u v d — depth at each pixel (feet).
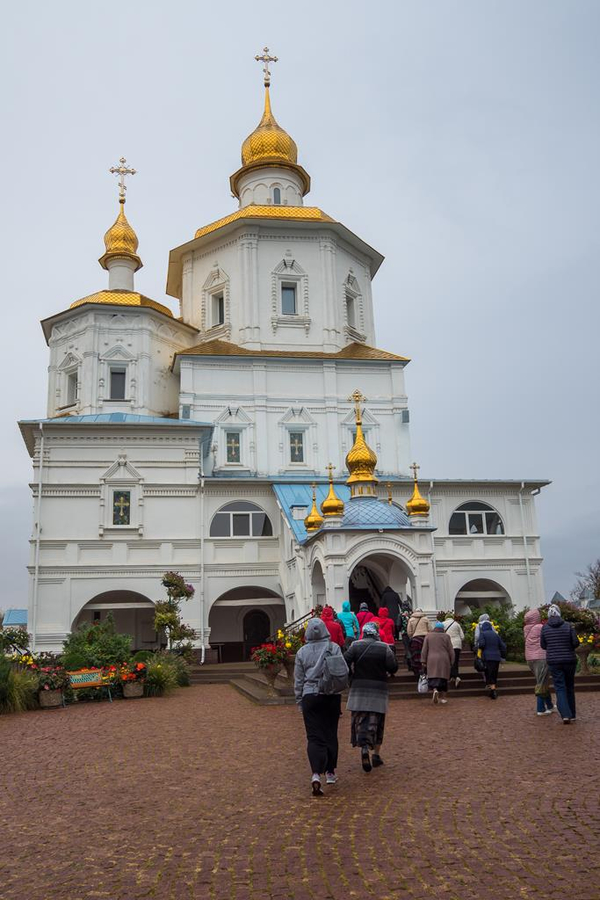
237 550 112.98
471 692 63.52
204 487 114.01
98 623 96.02
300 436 126.52
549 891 19.81
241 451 123.85
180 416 121.90
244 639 116.67
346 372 129.80
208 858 23.29
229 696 71.67
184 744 44.24
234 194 153.28
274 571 113.29
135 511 111.24
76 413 124.36
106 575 108.58
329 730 31.94
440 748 39.65
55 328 131.23
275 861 22.79
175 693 75.72
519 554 122.21
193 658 99.09
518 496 124.98
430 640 59.47
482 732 44.39
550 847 23.18
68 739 47.44
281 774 34.88
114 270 138.10
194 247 140.26
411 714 53.21
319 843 24.29
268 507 116.47
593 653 82.12
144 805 30.07
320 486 116.78
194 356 123.54
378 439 128.16
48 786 34.24
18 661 71.15
